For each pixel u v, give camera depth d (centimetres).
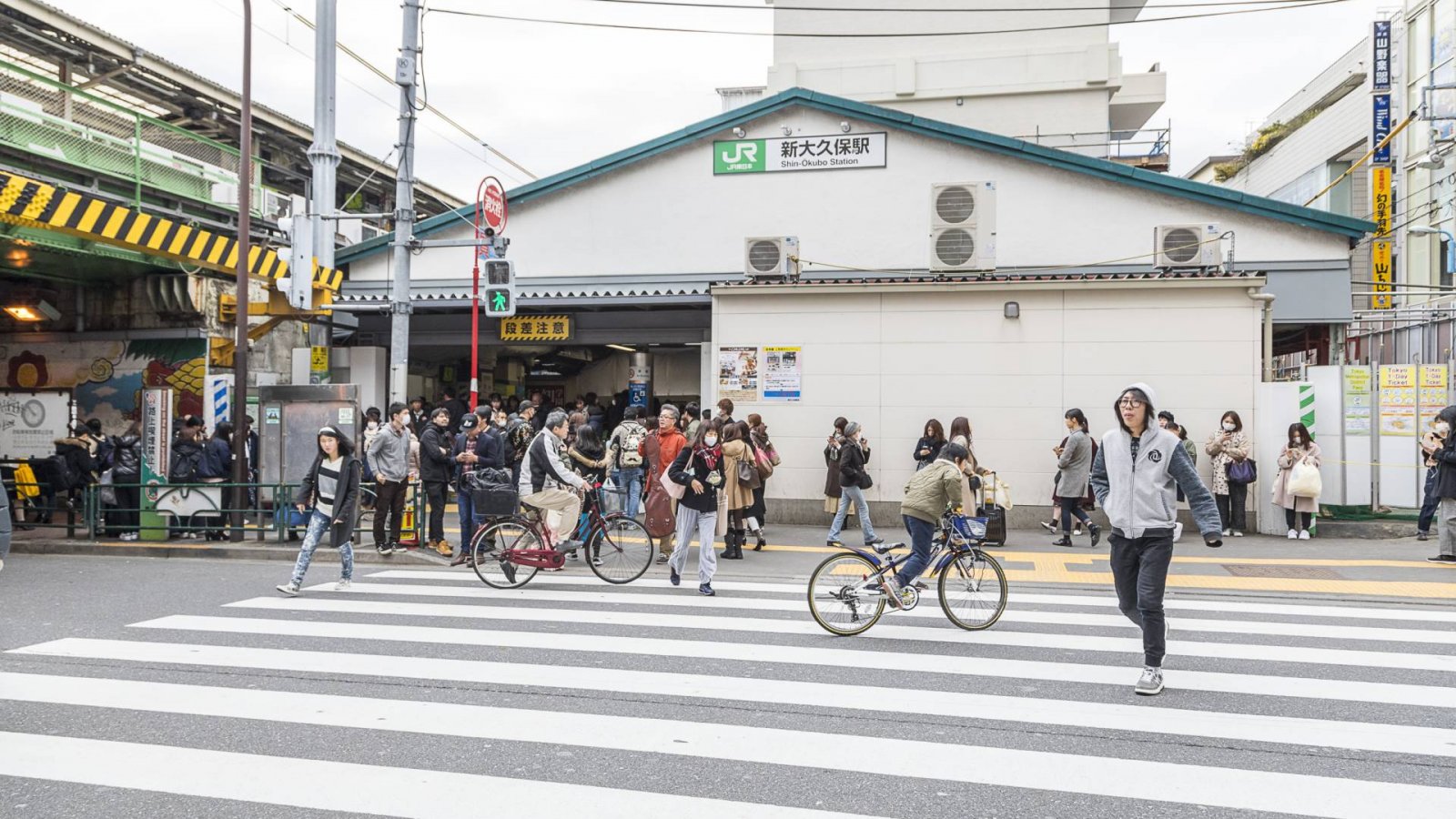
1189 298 1350
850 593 746
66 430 1470
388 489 1136
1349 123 3061
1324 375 1370
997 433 1404
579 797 419
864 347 1450
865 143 1716
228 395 1505
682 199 1786
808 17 2609
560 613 827
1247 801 416
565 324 1755
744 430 1158
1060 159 1619
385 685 596
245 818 397
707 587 923
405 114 1305
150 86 2100
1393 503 1338
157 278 1636
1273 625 781
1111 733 507
